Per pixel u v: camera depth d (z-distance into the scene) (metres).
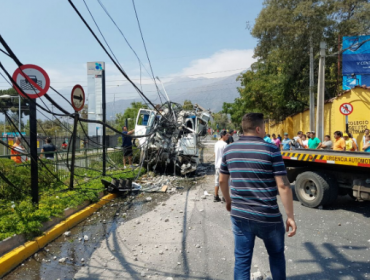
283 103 23.77
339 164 6.37
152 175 12.09
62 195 7.25
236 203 2.91
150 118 12.54
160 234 5.58
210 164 16.20
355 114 15.01
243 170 2.89
